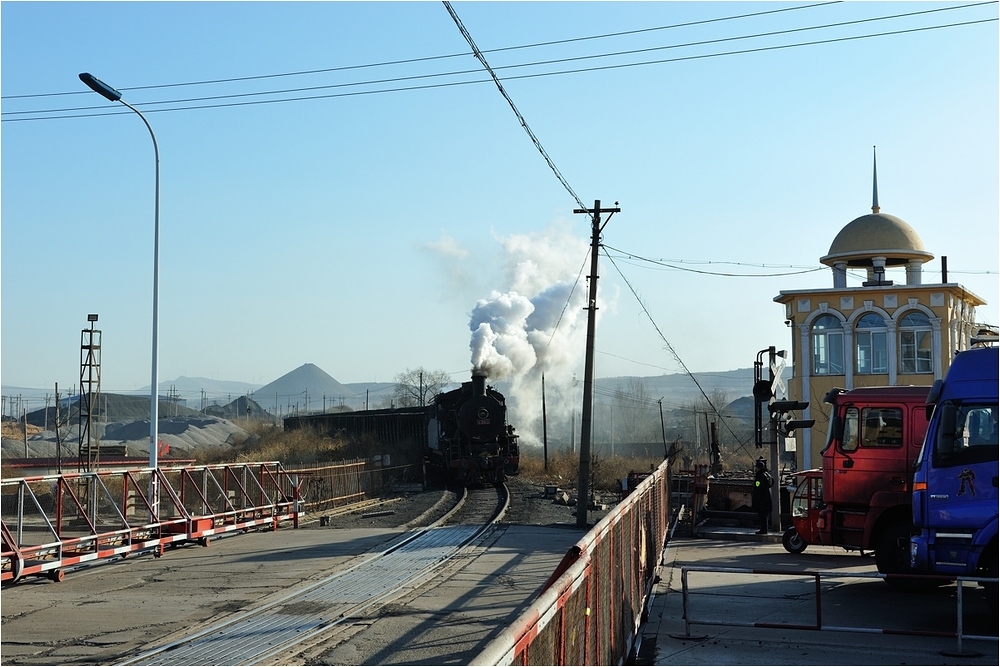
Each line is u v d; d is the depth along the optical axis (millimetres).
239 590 13797
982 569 11922
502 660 3883
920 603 13062
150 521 18656
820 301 40250
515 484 41344
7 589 14070
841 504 16391
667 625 11508
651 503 15344
